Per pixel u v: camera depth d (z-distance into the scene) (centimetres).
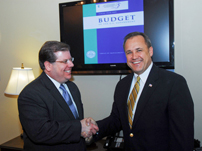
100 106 217
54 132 115
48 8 227
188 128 113
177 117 116
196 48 181
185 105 116
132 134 132
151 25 183
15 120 252
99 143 197
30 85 126
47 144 123
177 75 127
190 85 184
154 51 184
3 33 248
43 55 126
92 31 204
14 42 244
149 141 125
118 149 171
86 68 209
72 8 209
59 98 128
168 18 178
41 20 231
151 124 125
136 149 129
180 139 113
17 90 202
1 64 252
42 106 120
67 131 119
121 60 196
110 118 161
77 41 210
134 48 132
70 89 150
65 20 212
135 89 139
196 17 179
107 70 202
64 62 127
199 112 183
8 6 244
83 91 222
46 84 128
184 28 183
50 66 126
